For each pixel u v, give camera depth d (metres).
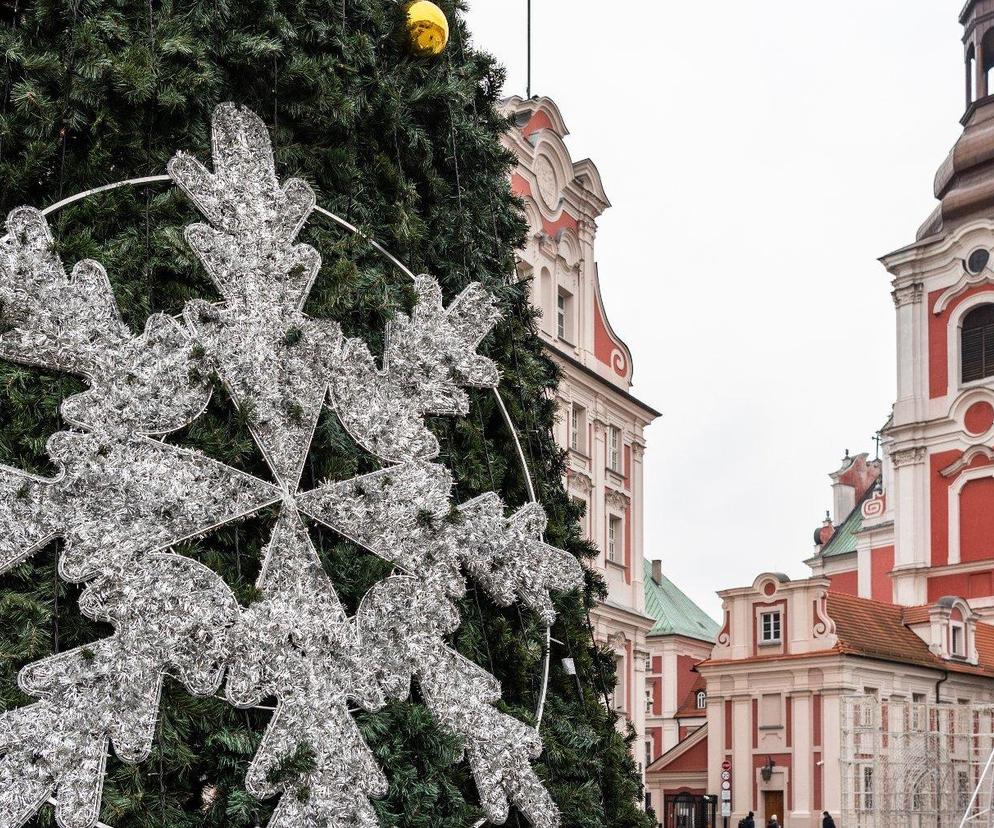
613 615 27.36
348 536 5.21
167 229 5.00
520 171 26.23
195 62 5.18
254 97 5.45
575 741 5.64
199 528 4.85
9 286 4.66
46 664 4.42
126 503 4.70
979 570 41.34
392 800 5.04
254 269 5.16
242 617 4.80
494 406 5.97
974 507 42.00
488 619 5.63
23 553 4.50
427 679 5.20
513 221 6.54
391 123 5.85
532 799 5.27
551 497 6.15
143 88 4.94
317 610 4.98
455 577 5.36
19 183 4.80
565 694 5.86
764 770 34.78
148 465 4.77
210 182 5.14
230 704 4.77
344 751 4.89
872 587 51.69
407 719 5.07
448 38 6.35
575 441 27.25
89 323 4.77
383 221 5.77
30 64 4.86
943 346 43.44
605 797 5.80
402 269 5.71
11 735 4.31
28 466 4.66
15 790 4.29
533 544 5.61
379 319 5.60
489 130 6.57
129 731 4.49
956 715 31.03
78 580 4.57
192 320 4.99
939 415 43.06
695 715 51.50
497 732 5.28
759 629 36.00
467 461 5.75
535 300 26.42
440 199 6.09
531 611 5.72
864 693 34.25
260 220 5.22
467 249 6.10
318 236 5.49
